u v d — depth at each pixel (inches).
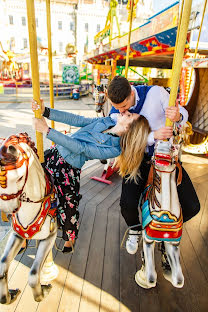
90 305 71.9
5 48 771.4
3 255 55.8
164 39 174.7
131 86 66.4
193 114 234.8
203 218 117.4
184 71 193.9
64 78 772.0
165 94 65.8
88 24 1454.2
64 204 67.1
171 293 76.8
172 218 54.2
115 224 111.0
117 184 151.1
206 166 188.2
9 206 46.8
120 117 63.4
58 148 67.6
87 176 161.3
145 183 68.8
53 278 78.0
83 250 93.9
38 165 54.7
